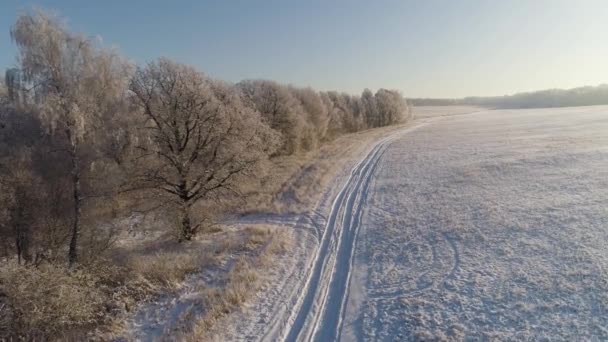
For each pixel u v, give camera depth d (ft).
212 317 33.24
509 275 36.01
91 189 51.47
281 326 32.19
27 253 50.62
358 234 55.26
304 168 109.70
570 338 25.68
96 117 48.44
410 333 29.04
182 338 30.25
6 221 48.67
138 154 54.85
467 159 102.68
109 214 62.80
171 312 35.83
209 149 59.57
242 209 76.48
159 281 41.81
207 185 59.72
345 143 161.48
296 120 126.21
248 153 60.34
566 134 131.95
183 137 58.18
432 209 61.98
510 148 112.78
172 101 55.31
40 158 49.19
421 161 108.68
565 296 30.91
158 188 57.11
